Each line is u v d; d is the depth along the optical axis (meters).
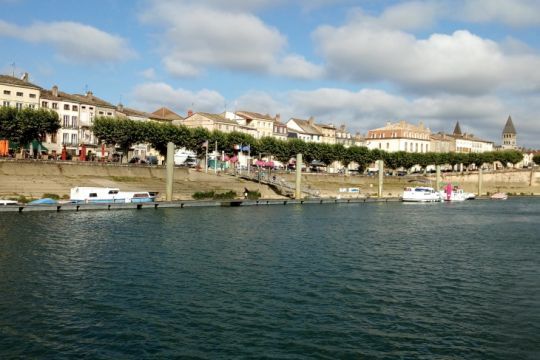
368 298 30.53
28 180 81.94
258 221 67.81
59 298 29.17
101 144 113.56
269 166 135.00
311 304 29.02
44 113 93.44
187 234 53.25
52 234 50.22
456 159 194.88
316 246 48.44
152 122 110.19
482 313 28.17
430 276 36.81
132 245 45.78
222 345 22.84
